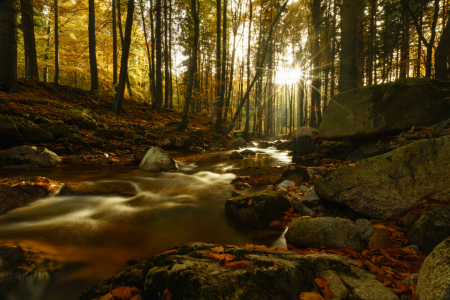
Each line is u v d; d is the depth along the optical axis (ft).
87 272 6.52
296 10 57.31
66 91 41.96
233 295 3.60
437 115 14.84
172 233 9.04
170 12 69.56
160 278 3.98
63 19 68.90
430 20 46.03
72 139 23.82
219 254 4.78
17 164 18.38
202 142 37.99
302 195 11.48
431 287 3.90
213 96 59.21
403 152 8.94
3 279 5.99
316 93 45.83
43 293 5.76
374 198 8.75
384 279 5.07
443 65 32.60
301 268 4.59
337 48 57.93
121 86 42.34
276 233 9.09
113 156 23.36
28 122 22.89
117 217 10.21
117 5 63.98
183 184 15.43
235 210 10.25
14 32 31.27
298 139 27.71
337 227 7.59
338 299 4.13
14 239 7.84
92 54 49.06
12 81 31.17
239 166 22.63
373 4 47.65
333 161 20.85
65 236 8.30
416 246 6.56
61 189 12.77
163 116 57.41
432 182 8.00
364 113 17.16
